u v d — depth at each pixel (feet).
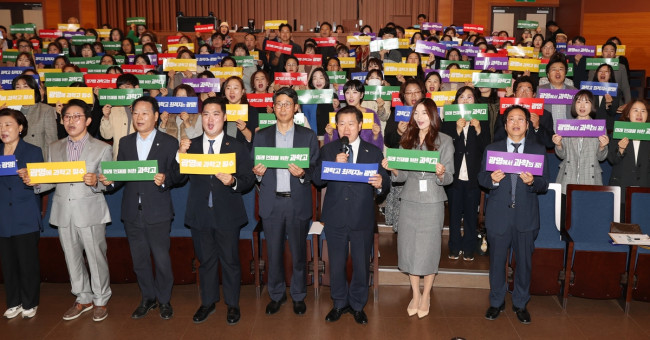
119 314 13.24
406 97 15.19
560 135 14.07
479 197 15.24
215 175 12.09
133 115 12.21
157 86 18.31
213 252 12.62
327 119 17.76
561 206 14.49
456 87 20.17
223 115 12.10
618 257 13.11
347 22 41.88
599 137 13.94
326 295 14.28
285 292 13.52
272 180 12.48
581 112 14.66
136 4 44.19
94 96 18.16
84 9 43.32
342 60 23.20
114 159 16.43
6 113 12.27
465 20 43.16
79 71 21.29
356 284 12.61
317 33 34.73
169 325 12.65
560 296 13.73
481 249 15.92
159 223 12.42
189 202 12.34
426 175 12.41
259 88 18.20
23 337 12.14
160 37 36.45
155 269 13.97
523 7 43.32
